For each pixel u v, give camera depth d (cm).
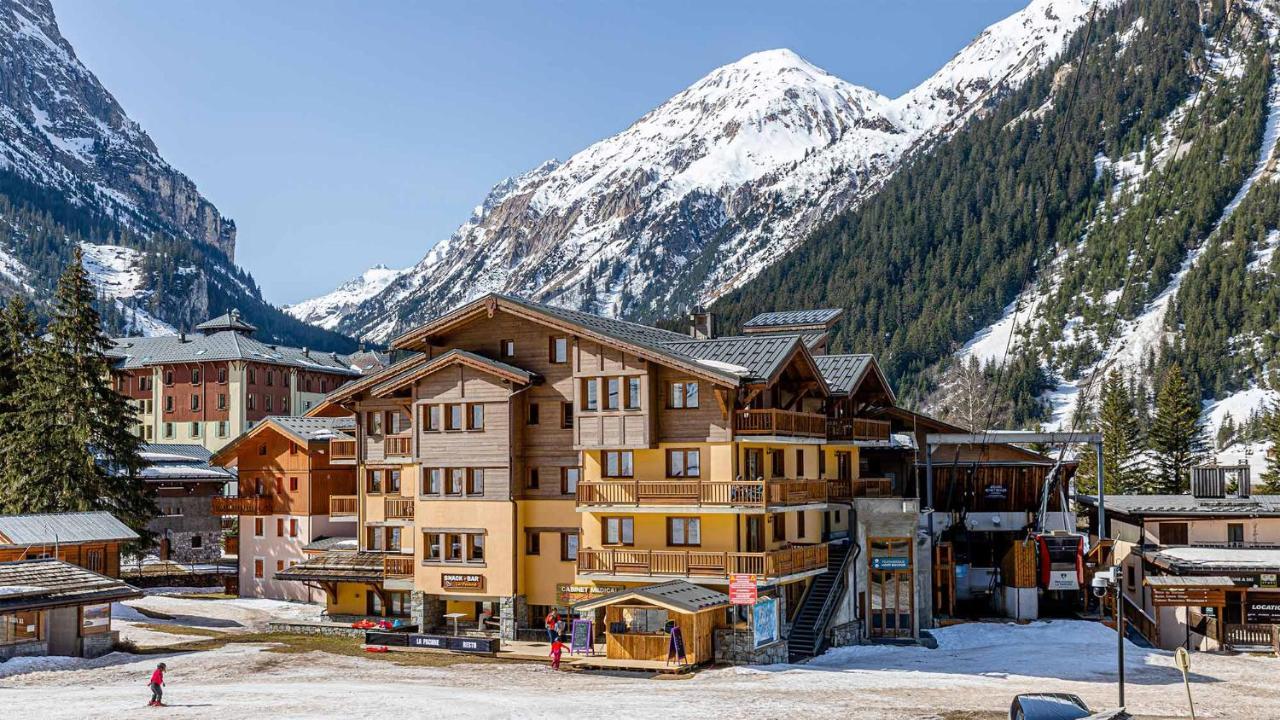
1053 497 7294
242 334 16525
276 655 5447
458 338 6062
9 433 7525
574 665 5006
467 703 4106
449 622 6006
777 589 5406
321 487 7981
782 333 7431
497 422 5788
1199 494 7281
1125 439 12012
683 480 5356
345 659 5347
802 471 6059
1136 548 6800
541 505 5797
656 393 5494
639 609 5106
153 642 5941
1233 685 4603
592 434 5562
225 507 8225
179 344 15900
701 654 5059
